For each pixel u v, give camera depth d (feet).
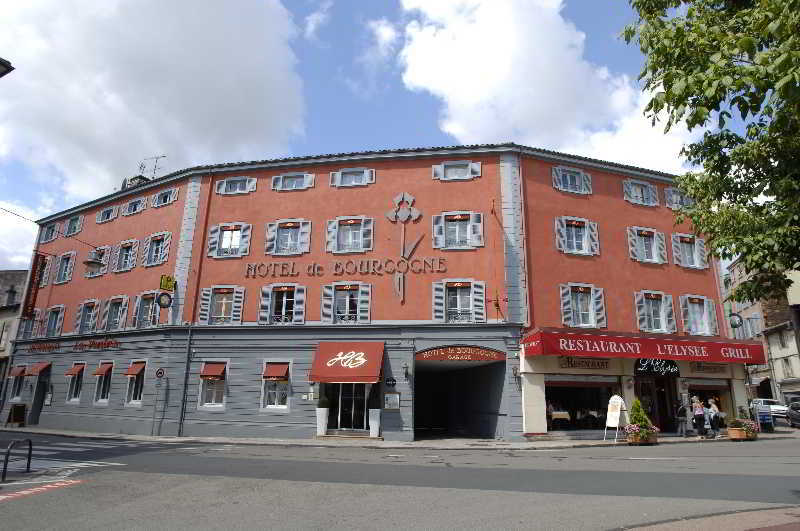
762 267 21.97
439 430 89.61
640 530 20.80
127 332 81.61
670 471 36.58
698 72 16.78
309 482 33.01
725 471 36.32
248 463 42.27
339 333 71.41
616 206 78.48
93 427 81.30
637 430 60.80
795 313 15.05
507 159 74.84
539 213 73.82
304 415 69.26
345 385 70.13
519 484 31.94
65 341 91.81
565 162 77.25
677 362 73.72
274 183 80.18
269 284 75.72
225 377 73.10
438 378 95.14
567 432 66.23
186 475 35.91
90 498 28.60
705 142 22.17
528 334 66.69
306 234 76.59
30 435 73.77
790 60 14.39
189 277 78.13
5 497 28.94
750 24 17.63
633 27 20.63
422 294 71.15
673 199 82.58
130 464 41.52
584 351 64.80
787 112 17.04
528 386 66.18
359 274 73.46
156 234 84.84
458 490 30.07
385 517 23.91
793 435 72.64
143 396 76.43
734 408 76.02
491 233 72.18
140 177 98.63
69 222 103.19
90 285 92.84
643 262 77.66
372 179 77.05
